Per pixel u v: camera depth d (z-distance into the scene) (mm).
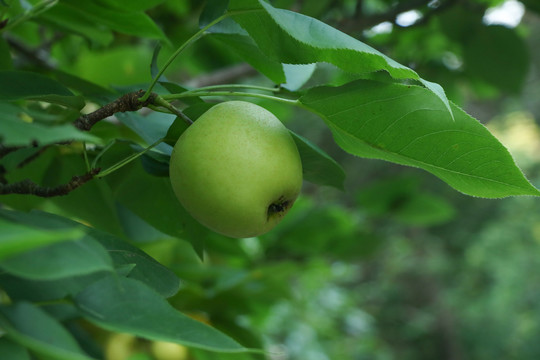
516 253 3188
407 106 365
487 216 3645
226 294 572
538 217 3277
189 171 362
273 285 596
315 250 863
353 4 943
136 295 312
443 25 817
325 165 416
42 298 308
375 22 763
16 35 653
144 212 450
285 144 368
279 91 423
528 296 3010
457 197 3645
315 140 3010
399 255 3406
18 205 501
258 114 370
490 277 3398
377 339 3186
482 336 3035
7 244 247
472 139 363
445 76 928
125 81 681
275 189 364
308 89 373
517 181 368
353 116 377
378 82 362
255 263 819
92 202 501
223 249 731
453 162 374
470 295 3398
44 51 688
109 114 370
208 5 390
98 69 668
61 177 489
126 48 675
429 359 3283
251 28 371
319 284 1308
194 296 569
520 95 850
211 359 513
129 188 445
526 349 2838
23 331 277
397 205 984
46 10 472
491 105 3740
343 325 1718
